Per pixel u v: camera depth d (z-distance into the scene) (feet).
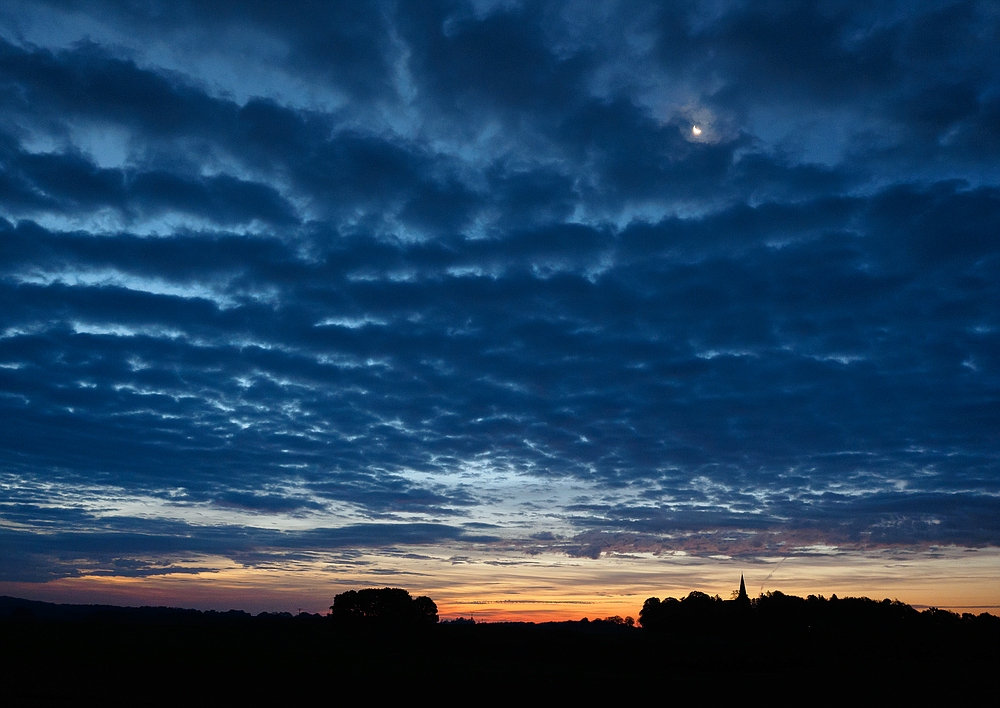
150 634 364.79
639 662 311.88
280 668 236.22
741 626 412.77
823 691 222.28
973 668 275.59
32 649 264.31
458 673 249.75
